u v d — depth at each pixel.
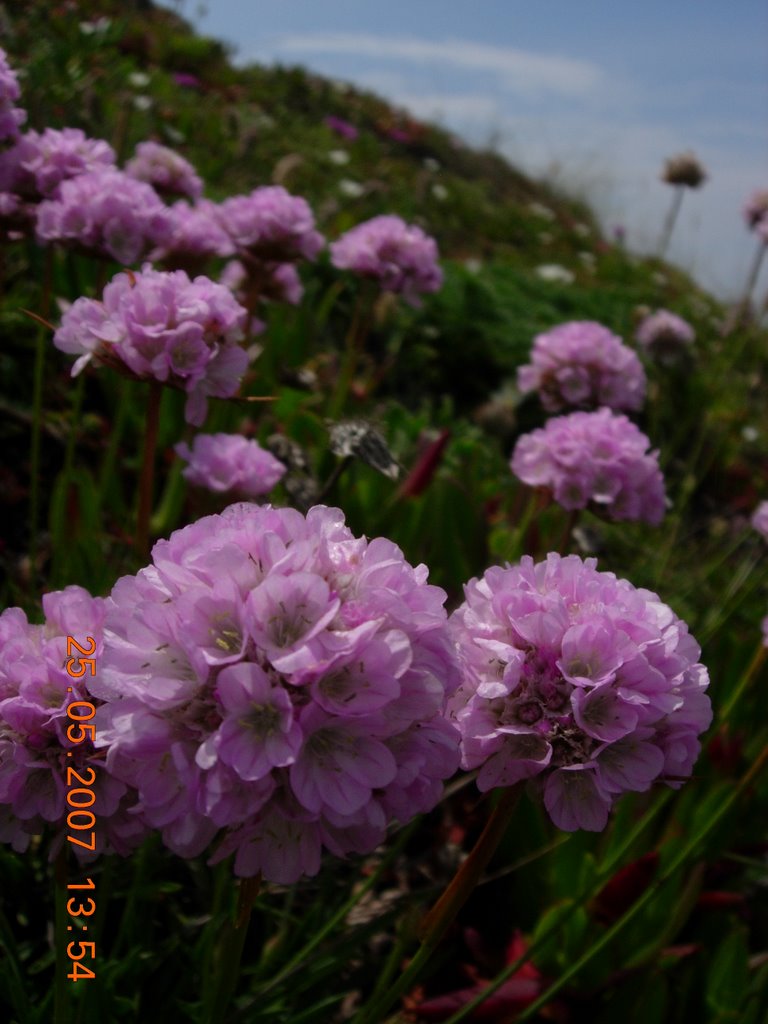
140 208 0.14
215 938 0.11
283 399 0.21
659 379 0.31
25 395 0.20
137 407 0.20
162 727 0.06
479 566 0.16
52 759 0.07
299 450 0.14
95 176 0.14
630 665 0.07
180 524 0.17
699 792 0.15
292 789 0.06
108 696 0.06
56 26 0.35
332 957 0.11
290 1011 0.10
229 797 0.06
